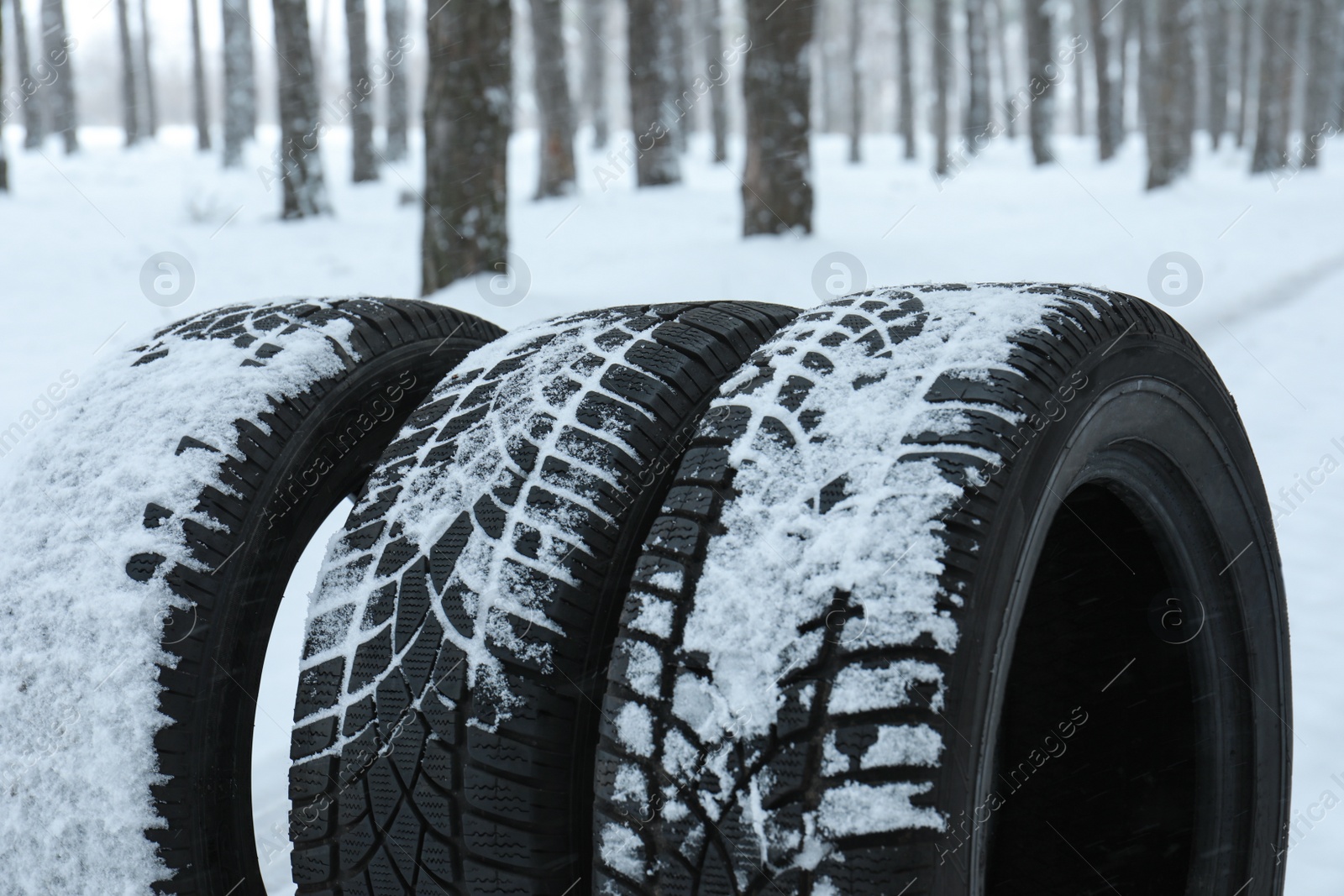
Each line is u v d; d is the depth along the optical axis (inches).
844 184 1192.2
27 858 64.3
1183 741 82.7
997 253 550.6
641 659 54.3
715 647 53.0
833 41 2787.9
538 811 57.1
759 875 50.3
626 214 821.9
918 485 53.8
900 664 50.7
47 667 64.9
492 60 387.2
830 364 60.4
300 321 79.1
